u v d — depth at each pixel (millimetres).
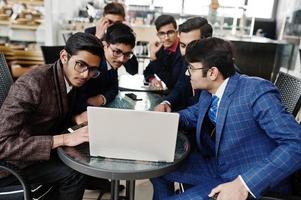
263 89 1236
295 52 3979
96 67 1391
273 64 3971
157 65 2531
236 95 1283
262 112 1194
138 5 4855
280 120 1155
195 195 1323
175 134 1109
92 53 1336
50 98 1403
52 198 1502
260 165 1163
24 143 1271
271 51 3926
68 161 1210
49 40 3609
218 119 1316
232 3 4344
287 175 1146
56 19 3770
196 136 1558
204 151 1580
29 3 3492
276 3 5016
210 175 1497
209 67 1262
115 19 2562
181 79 2057
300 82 1635
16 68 3404
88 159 1208
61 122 1517
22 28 3568
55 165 1460
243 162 1328
